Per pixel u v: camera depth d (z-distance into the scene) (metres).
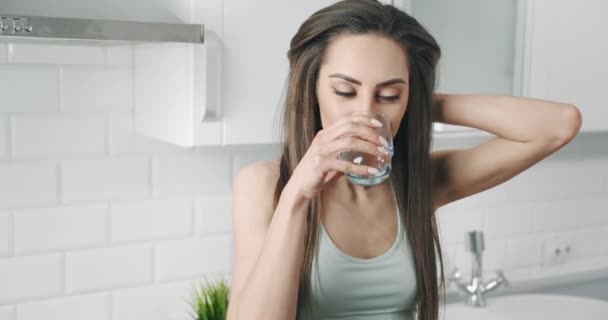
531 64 1.98
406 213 1.33
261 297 1.10
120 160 1.85
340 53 1.16
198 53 1.49
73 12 1.66
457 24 1.87
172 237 1.95
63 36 1.26
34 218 1.76
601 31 2.07
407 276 1.30
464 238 2.24
